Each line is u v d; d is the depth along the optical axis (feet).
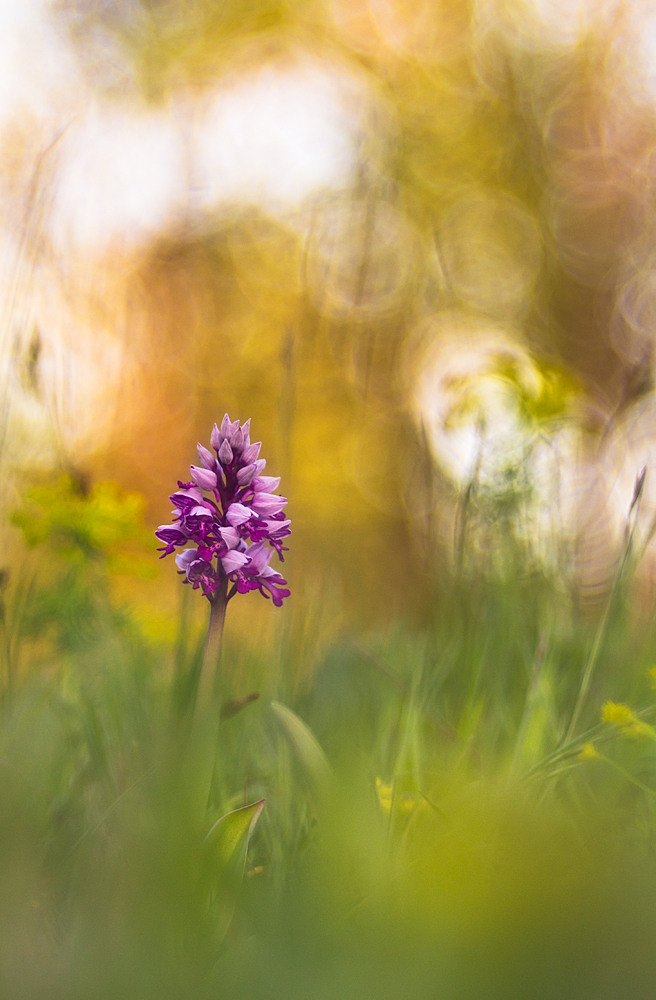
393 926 2.37
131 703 2.99
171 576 5.26
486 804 2.59
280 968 2.36
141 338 13.26
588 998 2.29
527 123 14.62
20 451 3.62
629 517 2.90
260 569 2.59
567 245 13.73
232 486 2.63
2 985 2.34
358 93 15.30
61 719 2.97
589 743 2.72
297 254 14.02
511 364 3.60
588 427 3.53
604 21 14.08
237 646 3.45
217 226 14.19
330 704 3.19
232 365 13.94
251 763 2.96
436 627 3.38
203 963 2.40
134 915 2.42
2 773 2.52
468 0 15.37
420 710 2.98
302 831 2.71
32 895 2.50
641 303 12.57
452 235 14.08
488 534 3.37
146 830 2.51
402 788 2.76
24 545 3.82
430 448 3.66
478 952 2.31
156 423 13.30
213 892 2.48
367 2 15.61
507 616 3.19
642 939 2.30
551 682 3.05
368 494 10.36
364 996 2.32
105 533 3.85
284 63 14.88
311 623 3.40
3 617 3.03
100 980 2.34
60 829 2.67
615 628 3.07
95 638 3.82
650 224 13.09
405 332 12.09
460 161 14.70
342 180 12.78
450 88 15.14
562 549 3.35
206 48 14.66
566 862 2.39
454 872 2.44
